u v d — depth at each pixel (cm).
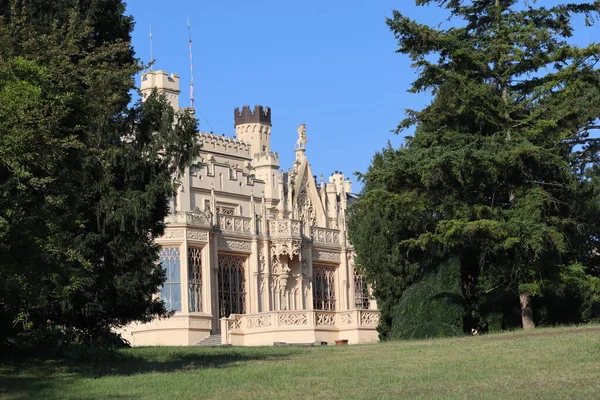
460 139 4506
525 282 4481
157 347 4081
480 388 2211
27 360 3272
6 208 2659
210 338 5828
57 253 2947
